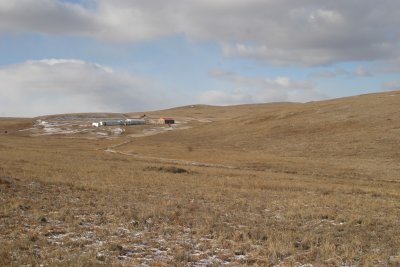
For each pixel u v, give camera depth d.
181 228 15.76
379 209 21.41
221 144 81.00
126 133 120.75
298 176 40.75
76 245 12.92
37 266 10.66
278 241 13.73
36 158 48.00
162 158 62.66
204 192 25.95
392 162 51.03
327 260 12.02
